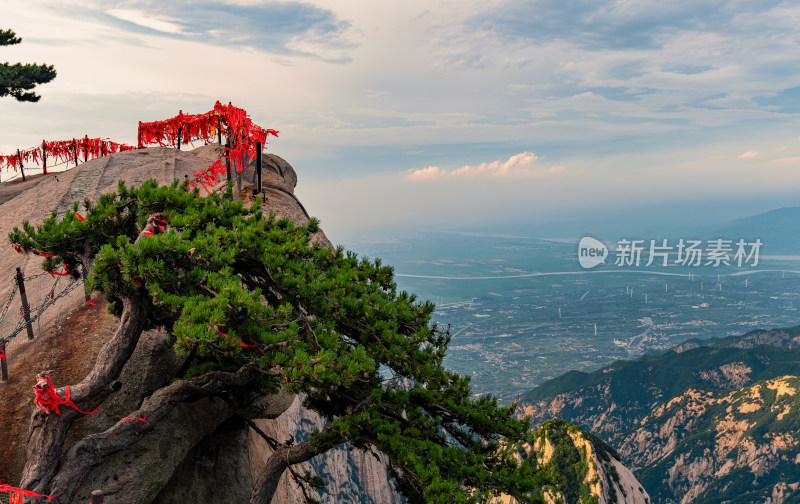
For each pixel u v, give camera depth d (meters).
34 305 15.34
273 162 33.47
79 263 14.09
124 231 13.78
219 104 25.31
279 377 11.70
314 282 12.61
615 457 100.88
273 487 12.34
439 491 10.42
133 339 11.38
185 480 14.47
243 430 17.31
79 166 27.08
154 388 13.41
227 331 10.62
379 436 11.65
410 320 13.30
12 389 12.56
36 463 10.09
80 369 13.14
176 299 10.66
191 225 13.17
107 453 10.91
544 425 107.81
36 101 45.19
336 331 13.27
